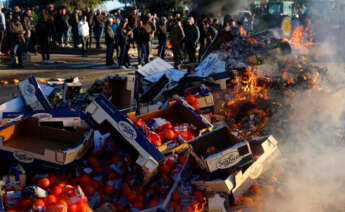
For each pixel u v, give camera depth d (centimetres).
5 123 417
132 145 360
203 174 373
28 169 363
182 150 408
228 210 340
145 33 1255
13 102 499
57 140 410
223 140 423
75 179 362
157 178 375
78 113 415
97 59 1511
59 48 1859
